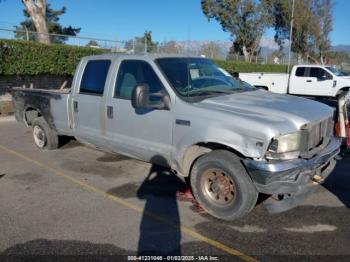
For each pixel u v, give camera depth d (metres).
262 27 38.56
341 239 3.71
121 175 5.70
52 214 4.34
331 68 17.88
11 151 7.25
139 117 4.83
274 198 4.38
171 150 4.54
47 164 6.33
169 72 4.69
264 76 18.98
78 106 5.86
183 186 5.20
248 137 3.78
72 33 38.47
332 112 4.65
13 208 4.52
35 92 7.00
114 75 5.25
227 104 4.26
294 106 4.32
